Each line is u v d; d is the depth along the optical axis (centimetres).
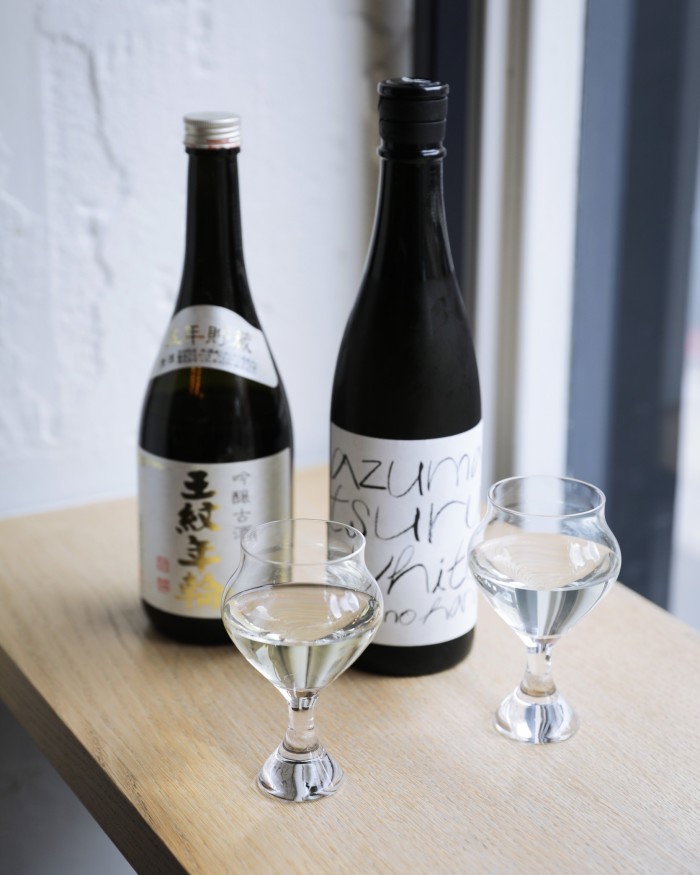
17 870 92
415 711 61
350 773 56
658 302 112
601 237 104
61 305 84
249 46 86
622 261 107
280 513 68
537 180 93
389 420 59
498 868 49
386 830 51
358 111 92
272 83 88
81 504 89
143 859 53
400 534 61
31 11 77
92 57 80
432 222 59
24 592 74
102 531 84
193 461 64
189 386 64
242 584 53
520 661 66
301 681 52
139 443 67
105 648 68
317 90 90
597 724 60
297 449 98
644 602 74
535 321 98
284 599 52
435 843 50
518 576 55
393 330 59
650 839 51
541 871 48
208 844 50
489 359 98
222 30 84
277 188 90
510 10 89
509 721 59
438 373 59
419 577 62
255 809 53
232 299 65
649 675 65
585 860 49
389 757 57
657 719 60
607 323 108
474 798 54
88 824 93
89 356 87
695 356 154
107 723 60
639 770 56
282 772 54
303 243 93
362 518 61
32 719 65
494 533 57
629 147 103
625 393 113
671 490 122
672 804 53
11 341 83
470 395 61
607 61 99
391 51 92
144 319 88
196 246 65
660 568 125
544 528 57
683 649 68
